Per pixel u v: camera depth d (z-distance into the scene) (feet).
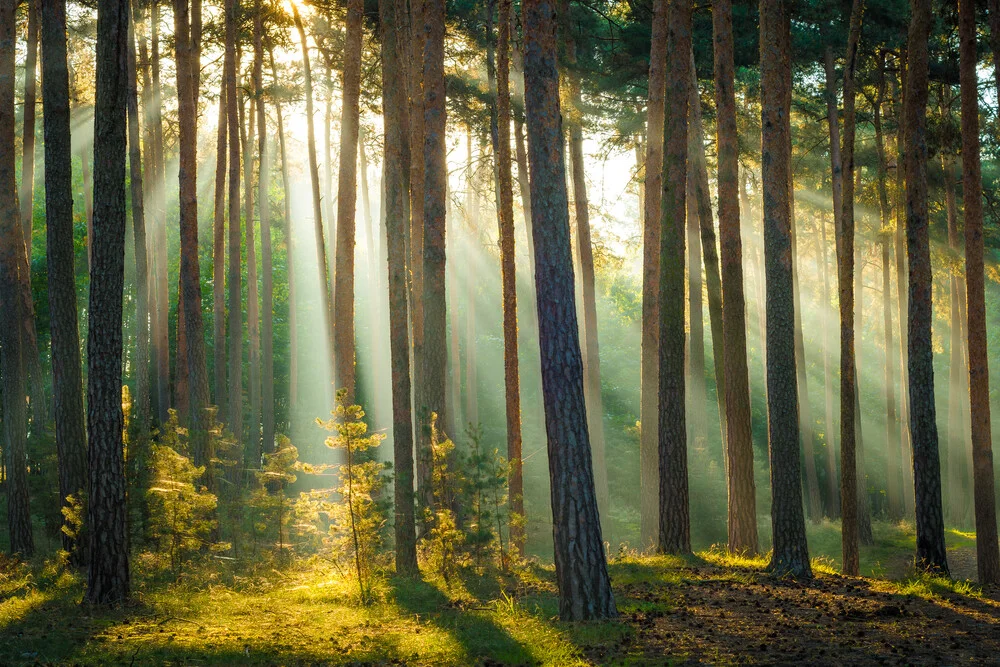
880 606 37.76
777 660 27.86
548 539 78.07
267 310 106.01
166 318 94.94
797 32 82.33
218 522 50.70
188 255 68.85
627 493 100.12
